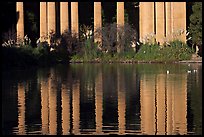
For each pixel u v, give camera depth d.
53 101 101.12
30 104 97.38
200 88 117.88
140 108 91.12
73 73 171.12
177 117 81.94
